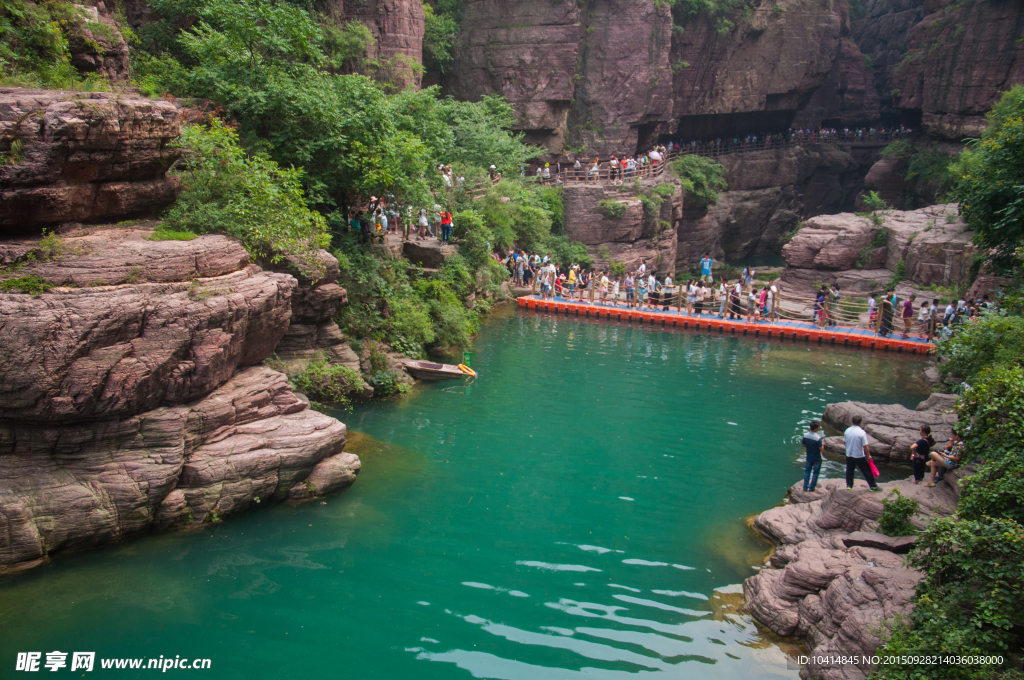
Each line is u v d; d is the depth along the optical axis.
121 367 9.98
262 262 14.75
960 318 23.39
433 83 42.66
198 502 11.09
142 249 10.84
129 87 16.03
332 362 17.08
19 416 9.51
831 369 23.59
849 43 60.88
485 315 30.34
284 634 8.81
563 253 38.38
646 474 14.60
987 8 40.44
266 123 17.81
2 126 9.94
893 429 16.27
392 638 8.86
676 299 33.25
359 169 18.58
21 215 10.43
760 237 55.22
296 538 11.19
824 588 9.57
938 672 7.18
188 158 14.21
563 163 43.91
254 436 11.96
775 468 15.18
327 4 29.42
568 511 12.77
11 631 8.43
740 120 55.16
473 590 10.04
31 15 13.48
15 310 9.26
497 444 15.82
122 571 9.84
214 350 11.11
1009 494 8.48
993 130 32.00
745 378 22.25
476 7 41.91
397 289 21.61
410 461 14.53
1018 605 7.69
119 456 10.38
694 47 48.34
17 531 9.45
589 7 43.34
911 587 8.72
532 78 41.62
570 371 22.28
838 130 62.12
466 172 33.31
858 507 11.38
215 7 16.95
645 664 8.56
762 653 8.91
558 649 8.79
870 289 33.22
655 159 43.84
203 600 9.38
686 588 10.41
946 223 32.91
